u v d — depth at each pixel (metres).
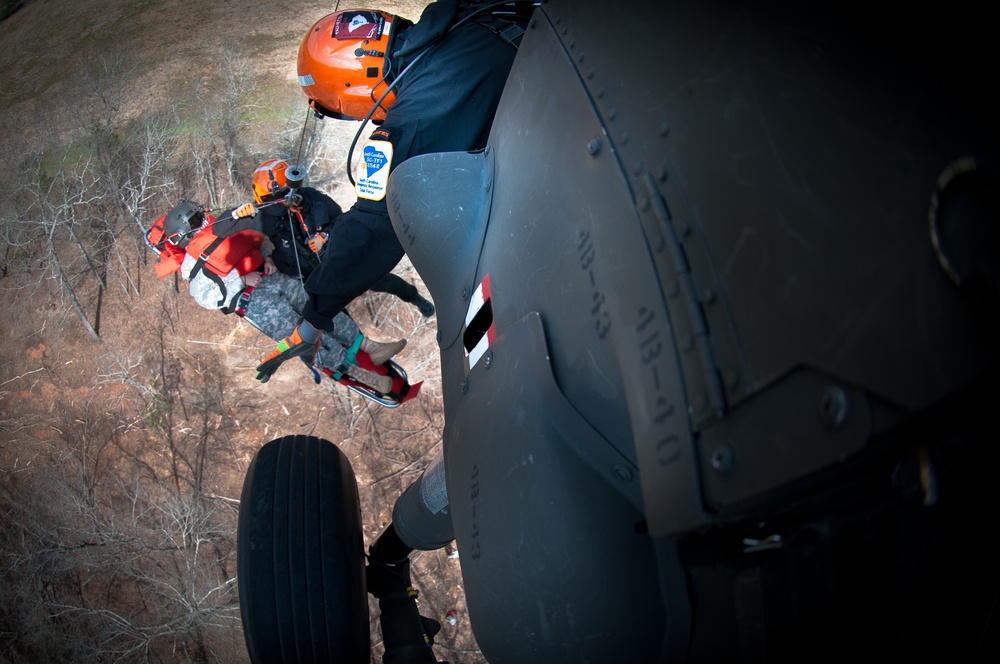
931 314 0.77
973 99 0.83
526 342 1.50
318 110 2.95
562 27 1.61
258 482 2.56
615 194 1.30
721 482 1.01
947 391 0.75
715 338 1.05
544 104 1.62
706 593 1.30
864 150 0.88
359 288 2.54
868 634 1.13
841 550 1.09
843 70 0.94
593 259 1.35
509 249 1.68
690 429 1.07
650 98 1.26
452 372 1.89
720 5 1.17
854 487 1.09
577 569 1.37
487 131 2.32
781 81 1.01
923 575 1.12
